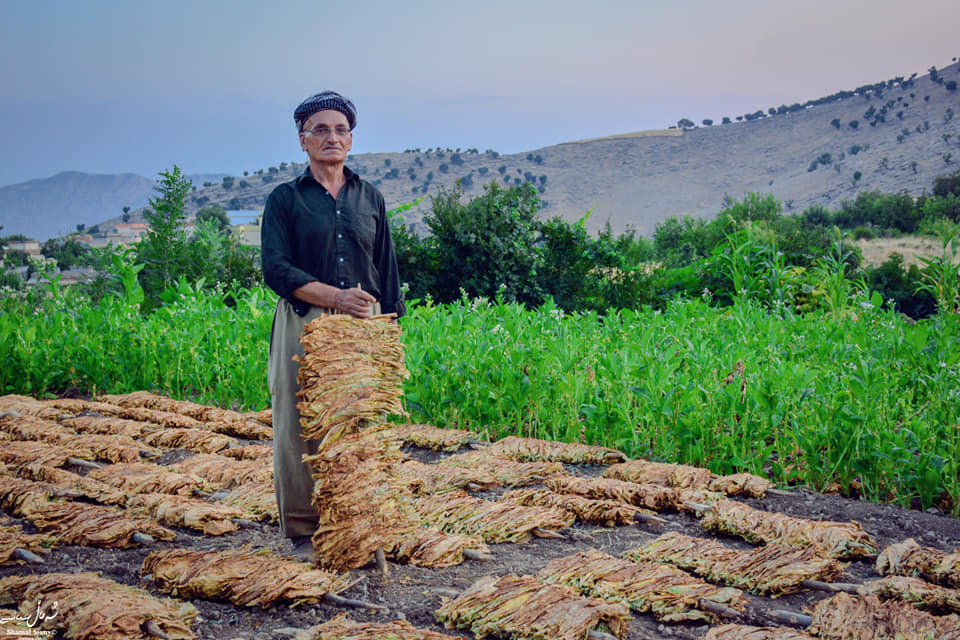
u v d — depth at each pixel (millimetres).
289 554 3410
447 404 6168
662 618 2783
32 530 3773
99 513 3744
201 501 4039
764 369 5309
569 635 2514
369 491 3082
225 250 13164
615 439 5406
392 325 3201
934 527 3852
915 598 2840
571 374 5727
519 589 2781
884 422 4648
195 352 7430
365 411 3039
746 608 2879
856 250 11469
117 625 2494
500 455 5133
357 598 2965
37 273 9156
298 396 3137
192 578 2953
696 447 5000
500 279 11758
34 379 7641
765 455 4797
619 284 12188
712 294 11250
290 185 3369
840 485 4605
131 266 9281
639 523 3965
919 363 5137
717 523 3773
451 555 3336
